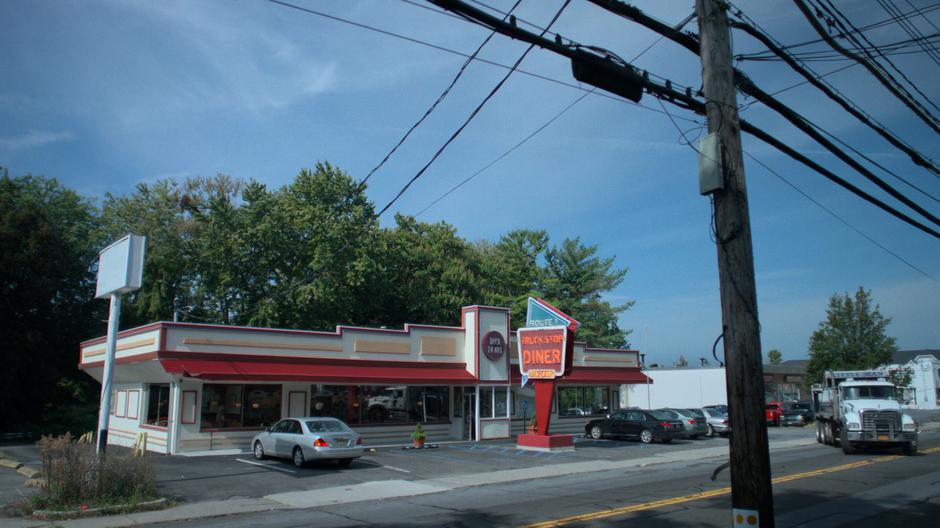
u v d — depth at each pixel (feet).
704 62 26.48
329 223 133.08
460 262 164.45
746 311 24.02
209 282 137.49
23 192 148.97
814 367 151.23
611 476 63.87
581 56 27.55
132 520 41.45
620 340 208.64
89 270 145.07
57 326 131.34
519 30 26.05
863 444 82.38
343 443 66.69
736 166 25.22
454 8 24.49
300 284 129.80
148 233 137.90
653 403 173.78
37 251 119.24
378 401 96.84
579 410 125.90
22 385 120.47
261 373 79.77
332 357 88.48
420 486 56.39
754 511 22.74
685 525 37.14
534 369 89.04
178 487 54.44
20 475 61.00
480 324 102.63
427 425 100.78
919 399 256.32
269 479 59.47
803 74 33.55
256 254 136.46
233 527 38.73
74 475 44.93
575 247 214.28
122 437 93.04
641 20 27.66
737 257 24.44
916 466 67.36
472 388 103.14
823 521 38.63
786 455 81.82
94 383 144.46
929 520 38.81
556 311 87.92
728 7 27.17
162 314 137.49
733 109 25.82
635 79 28.63
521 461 75.41
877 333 145.79
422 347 98.02
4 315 116.06
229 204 138.00
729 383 23.95
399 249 152.87
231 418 82.28
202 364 76.95
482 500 48.32
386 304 159.33
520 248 204.23
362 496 51.31
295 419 70.28
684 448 92.12
